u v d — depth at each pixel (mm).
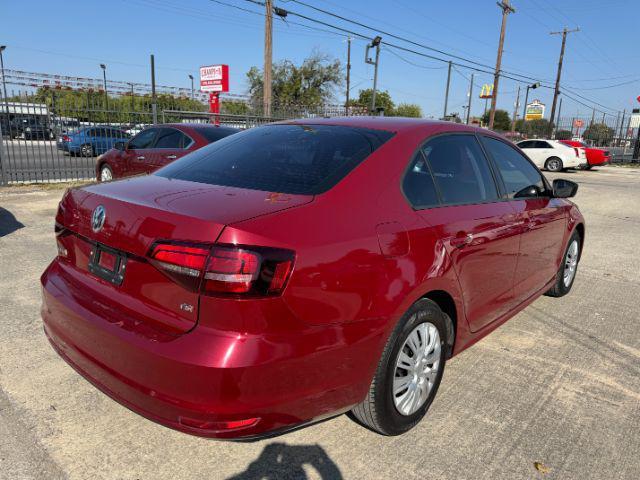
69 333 2420
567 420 2893
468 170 3242
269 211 2088
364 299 2213
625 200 13227
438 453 2555
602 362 3648
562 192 4230
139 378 2049
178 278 1971
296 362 2004
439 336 2785
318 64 48812
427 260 2541
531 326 4277
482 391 3176
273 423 2023
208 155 3047
